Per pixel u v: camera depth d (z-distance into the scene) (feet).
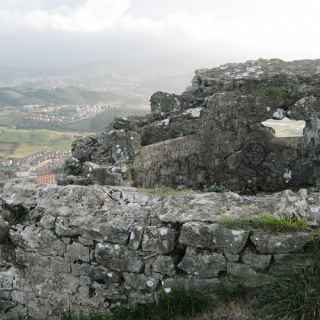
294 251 21.16
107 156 35.58
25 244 26.18
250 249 21.80
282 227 21.59
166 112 38.55
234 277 22.02
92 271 24.59
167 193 27.48
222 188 31.58
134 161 33.86
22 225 26.63
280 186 30.89
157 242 23.12
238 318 20.27
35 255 26.07
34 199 27.30
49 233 25.54
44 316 26.02
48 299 25.84
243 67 37.42
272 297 20.22
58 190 27.02
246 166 31.40
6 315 26.73
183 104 39.68
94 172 32.91
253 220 22.09
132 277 23.72
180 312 21.99
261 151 31.12
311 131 30.01
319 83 31.12
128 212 24.71
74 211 25.41
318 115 29.68
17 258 26.55
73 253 24.98
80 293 25.02
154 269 23.29
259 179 31.30
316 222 21.80
